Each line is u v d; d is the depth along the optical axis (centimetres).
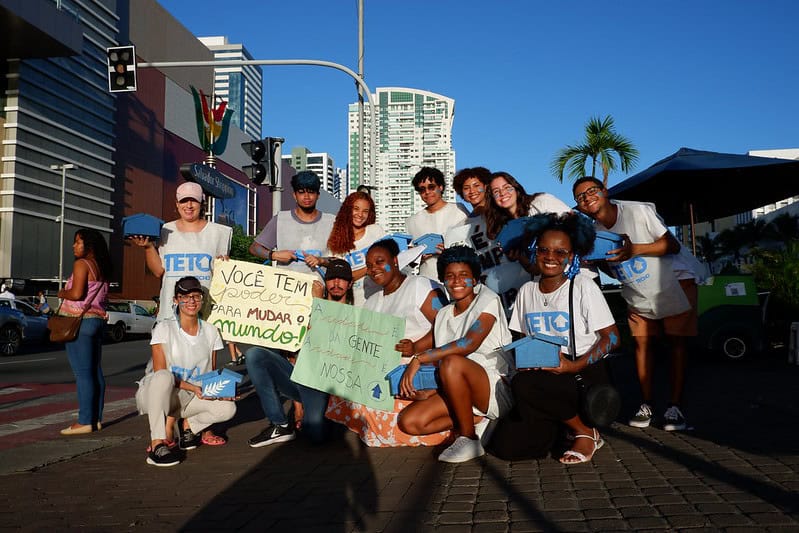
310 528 293
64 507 340
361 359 454
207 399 464
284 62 1244
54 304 3703
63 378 1112
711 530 262
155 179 5944
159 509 332
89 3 4956
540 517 291
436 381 420
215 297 490
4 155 4188
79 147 4819
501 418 423
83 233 573
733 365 883
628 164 1912
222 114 4391
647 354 502
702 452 399
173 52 6556
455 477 369
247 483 377
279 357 498
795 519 270
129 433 566
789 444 408
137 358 1544
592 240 413
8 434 571
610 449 423
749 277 926
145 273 5722
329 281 474
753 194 1034
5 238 4134
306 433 473
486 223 534
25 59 4291
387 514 307
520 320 434
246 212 7669
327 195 9238
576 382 384
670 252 475
